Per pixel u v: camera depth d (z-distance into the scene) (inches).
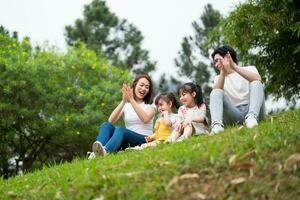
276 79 516.4
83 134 607.5
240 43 501.7
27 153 682.2
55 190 209.3
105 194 187.2
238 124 290.8
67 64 640.4
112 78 665.6
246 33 493.7
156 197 177.5
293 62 504.7
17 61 600.4
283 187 174.2
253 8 491.8
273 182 176.9
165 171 193.5
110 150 299.4
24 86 588.4
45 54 652.7
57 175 239.0
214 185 179.5
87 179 205.2
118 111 324.2
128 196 181.9
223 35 515.8
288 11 480.7
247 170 185.3
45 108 607.8
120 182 192.5
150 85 335.9
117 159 240.2
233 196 172.7
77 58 649.0
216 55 285.3
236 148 201.0
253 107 269.7
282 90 525.0
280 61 506.9
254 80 279.9
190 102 313.3
